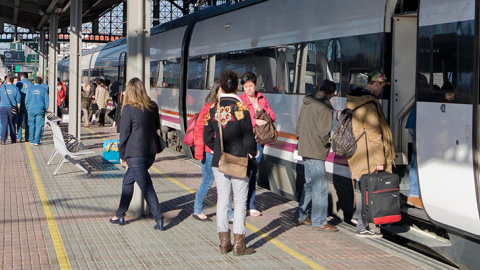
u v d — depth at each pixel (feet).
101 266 18.48
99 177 34.94
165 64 53.98
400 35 23.27
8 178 34.01
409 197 23.59
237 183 19.77
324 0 27.50
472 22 18.31
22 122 57.06
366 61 23.94
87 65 103.86
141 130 22.40
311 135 23.16
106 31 244.22
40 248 20.24
